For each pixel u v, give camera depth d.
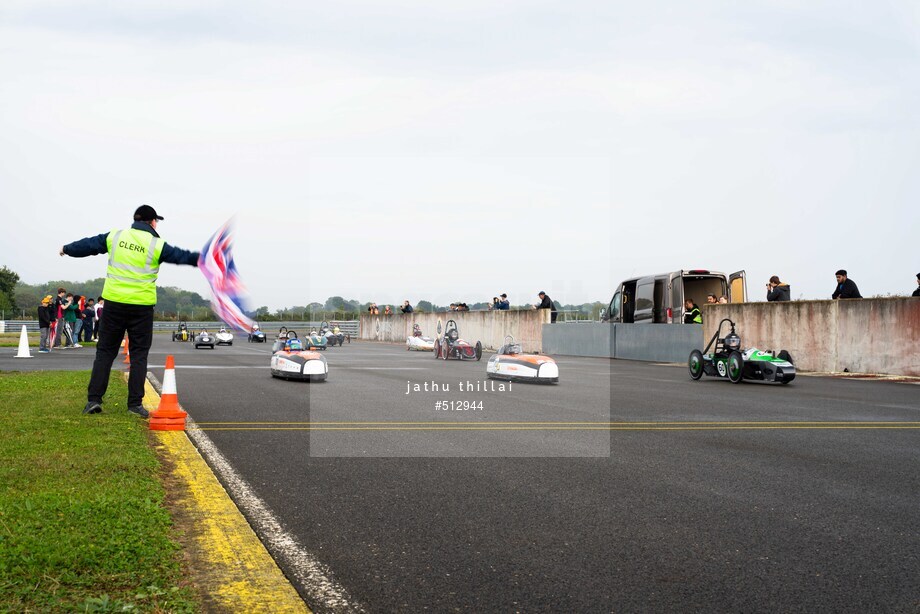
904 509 5.40
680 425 9.61
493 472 6.55
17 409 8.77
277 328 50.59
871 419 10.34
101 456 6.19
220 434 8.35
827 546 4.52
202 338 32.62
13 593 3.38
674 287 26.25
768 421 10.08
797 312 20.52
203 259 7.02
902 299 17.75
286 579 3.84
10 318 71.06
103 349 8.71
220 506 5.13
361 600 3.62
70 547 3.92
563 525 4.92
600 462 7.05
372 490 5.84
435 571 4.04
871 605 3.62
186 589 3.60
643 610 3.54
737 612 3.53
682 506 5.43
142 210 8.89
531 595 3.71
